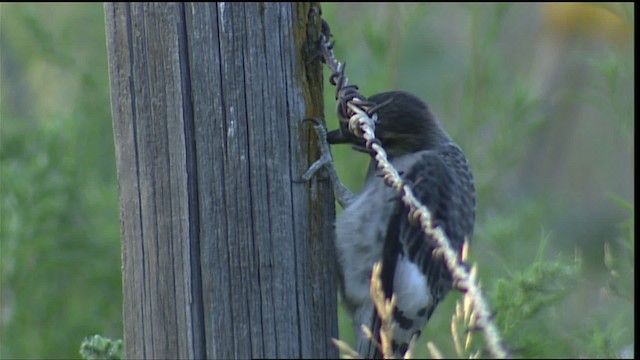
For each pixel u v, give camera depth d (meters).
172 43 7.86
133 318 8.13
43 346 13.43
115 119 8.09
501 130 13.89
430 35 17.81
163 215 7.95
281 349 7.92
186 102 7.86
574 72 20.12
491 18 14.48
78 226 13.88
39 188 13.16
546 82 20.14
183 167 7.86
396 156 9.93
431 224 7.64
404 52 16.00
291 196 8.00
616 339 10.43
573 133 19.94
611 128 19.48
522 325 9.73
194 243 7.88
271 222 7.92
